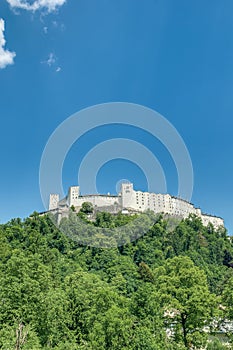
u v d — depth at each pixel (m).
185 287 38.62
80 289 41.62
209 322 37.62
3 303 33.25
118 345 29.31
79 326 37.66
